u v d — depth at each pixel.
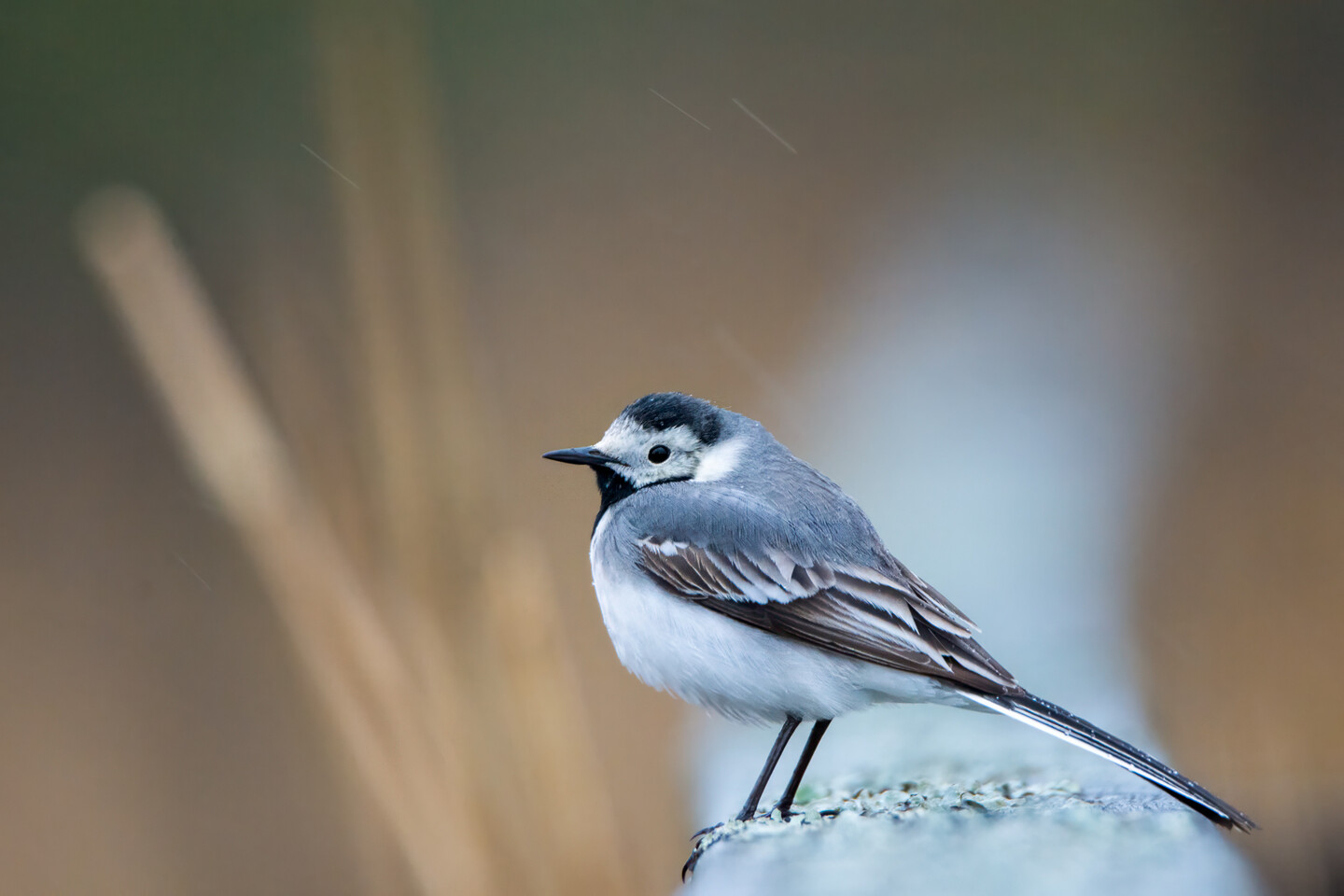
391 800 7.34
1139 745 8.73
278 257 16.41
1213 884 5.13
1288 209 20.05
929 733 9.31
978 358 16.00
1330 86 21.72
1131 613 11.99
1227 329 17.56
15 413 16.17
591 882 7.48
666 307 17.58
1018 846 5.54
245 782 12.50
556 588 12.62
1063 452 14.19
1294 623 12.36
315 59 17.48
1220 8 22.42
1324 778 8.79
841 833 5.85
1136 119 21.20
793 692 8.11
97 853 12.06
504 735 7.57
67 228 17.78
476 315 15.53
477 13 20.20
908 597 8.17
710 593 8.28
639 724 11.48
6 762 12.44
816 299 17.83
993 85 21.61
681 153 19.94
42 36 18.06
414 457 7.88
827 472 13.59
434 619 7.67
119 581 14.18
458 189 19.11
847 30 21.84
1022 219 19.25
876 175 19.73
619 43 20.77
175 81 18.25
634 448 9.15
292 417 8.53
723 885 5.32
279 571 7.43
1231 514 14.30
